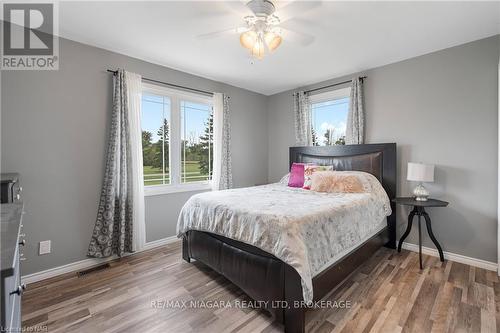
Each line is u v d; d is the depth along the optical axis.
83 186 2.56
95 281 2.26
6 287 0.71
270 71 3.43
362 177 2.91
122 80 2.73
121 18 2.11
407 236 3.00
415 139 2.95
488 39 2.46
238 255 1.96
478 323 1.65
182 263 2.65
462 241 2.63
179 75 3.36
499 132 2.35
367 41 2.55
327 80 3.79
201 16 2.08
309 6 1.93
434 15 2.06
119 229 2.72
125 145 2.74
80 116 2.53
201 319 1.72
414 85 2.94
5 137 2.13
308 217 1.76
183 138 3.49
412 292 2.04
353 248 2.23
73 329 1.62
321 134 3.98
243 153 4.29
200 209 2.40
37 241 2.29
